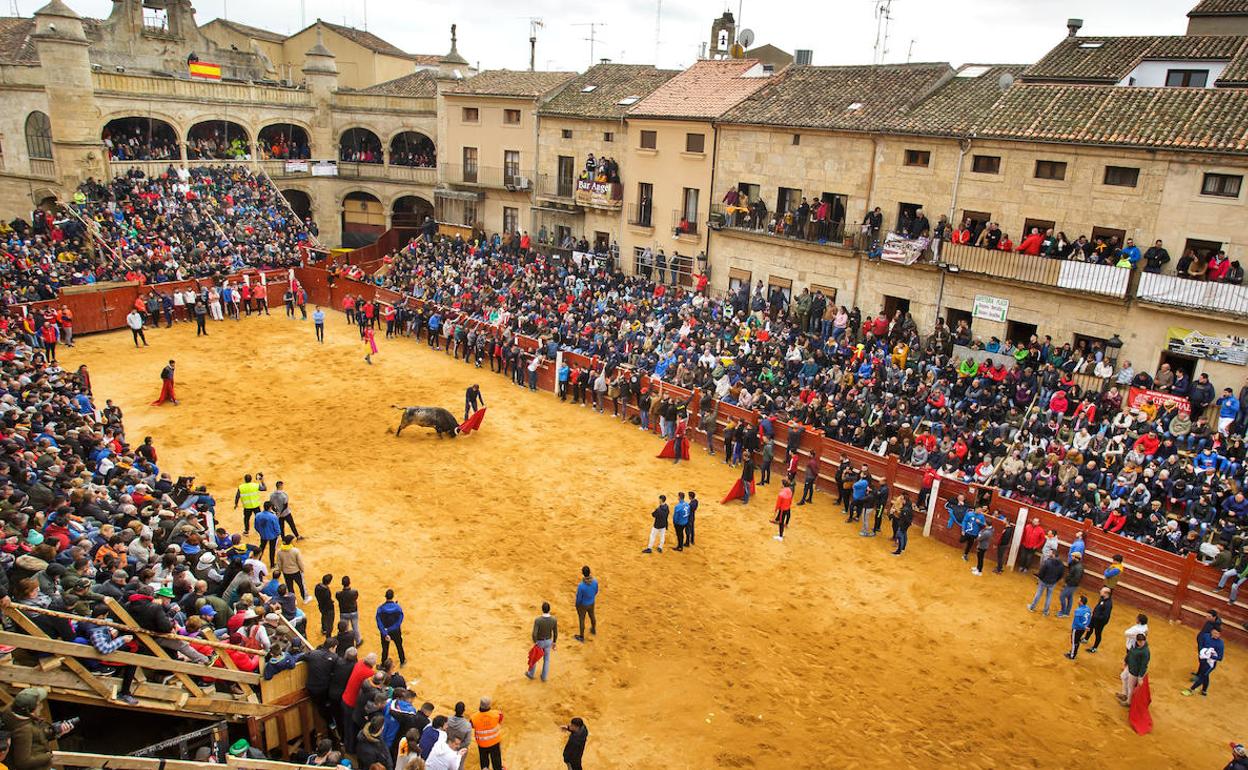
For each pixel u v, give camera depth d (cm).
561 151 4397
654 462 2672
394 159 5191
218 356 3469
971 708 1569
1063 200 2650
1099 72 2897
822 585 1983
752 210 3547
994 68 3216
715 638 1741
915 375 2716
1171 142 2391
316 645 1608
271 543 1864
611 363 3086
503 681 1559
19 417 1878
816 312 3231
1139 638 1555
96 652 1035
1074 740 1500
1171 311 2408
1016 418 2514
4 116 4109
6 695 977
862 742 1459
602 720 1475
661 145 3897
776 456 2647
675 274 3897
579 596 1669
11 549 1216
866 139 3131
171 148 4669
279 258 4400
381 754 1178
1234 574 1831
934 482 2230
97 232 3806
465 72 5578
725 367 2962
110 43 4722
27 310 3269
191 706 1157
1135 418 2356
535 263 4178
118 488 1750
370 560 1956
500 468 2547
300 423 2803
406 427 2820
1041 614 1908
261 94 4831
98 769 962
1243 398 2309
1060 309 2661
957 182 2892
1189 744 1509
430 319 3769
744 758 1402
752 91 3709
